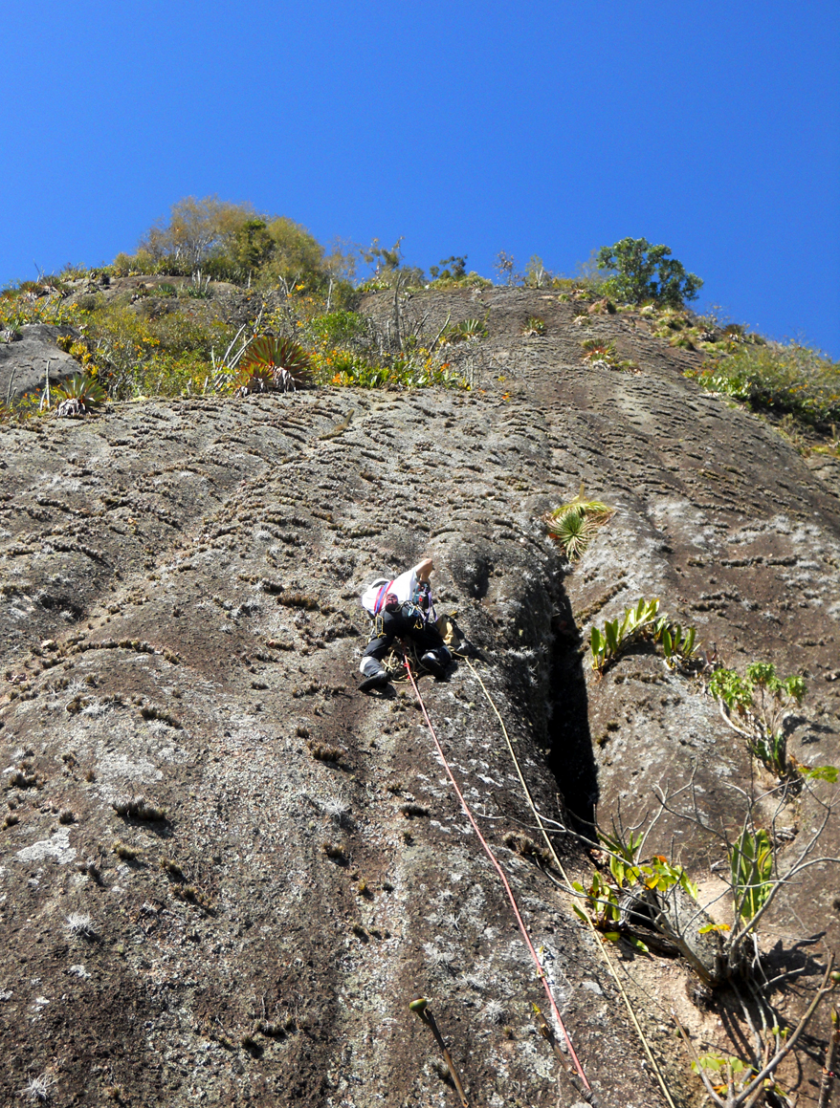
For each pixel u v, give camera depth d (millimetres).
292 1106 3561
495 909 4719
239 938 4152
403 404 14242
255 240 40281
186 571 7465
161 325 23922
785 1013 4547
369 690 6469
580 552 10031
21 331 19922
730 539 10750
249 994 3920
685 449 15133
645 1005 4523
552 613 8969
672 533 10812
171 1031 3652
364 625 7234
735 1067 4020
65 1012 3523
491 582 8492
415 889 4707
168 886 4246
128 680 5727
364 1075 3791
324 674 6516
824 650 8289
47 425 10414
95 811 4531
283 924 4305
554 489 11609
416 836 5102
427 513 9695
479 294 34094
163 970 3861
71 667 5887
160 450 10078
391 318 29203
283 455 10828
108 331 22312
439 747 5840
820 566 9922
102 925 3932
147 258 40938
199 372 17672
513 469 11984
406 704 6320
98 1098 3295
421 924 4504
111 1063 3432
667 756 6766
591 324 29672
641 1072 3990
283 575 7754
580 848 6012
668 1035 4395
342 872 4738
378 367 18062
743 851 5145
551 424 14758
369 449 11523
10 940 3777
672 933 4637
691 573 9742
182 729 5332
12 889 4035
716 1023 4527
